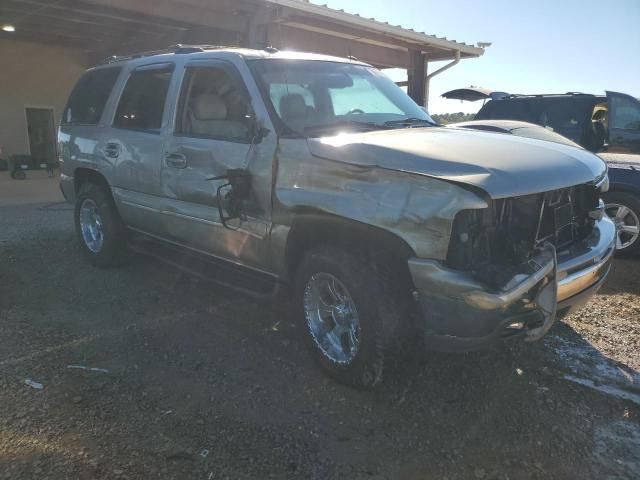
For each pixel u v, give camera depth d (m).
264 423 3.15
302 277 3.65
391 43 13.89
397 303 3.26
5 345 4.02
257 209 3.85
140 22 11.88
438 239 2.95
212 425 3.12
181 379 3.61
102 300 4.96
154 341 4.15
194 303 4.90
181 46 4.85
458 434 3.10
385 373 3.33
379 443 3.01
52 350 3.97
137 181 5.01
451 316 2.97
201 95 4.33
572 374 3.77
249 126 3.92
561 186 3.23
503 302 2.84
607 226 3.93
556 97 8.67
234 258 4.18
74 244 6.88
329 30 12.38
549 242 3.30
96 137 5.57
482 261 2.99
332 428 3.13
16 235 7.38
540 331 3.13
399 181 3.10
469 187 2.89
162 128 4.70
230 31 11.88
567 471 2.81
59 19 12.02
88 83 6.01
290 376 3.67
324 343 3.63
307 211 3.52
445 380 3.65
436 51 15.15
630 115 8.27
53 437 2.95
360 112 4.30
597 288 3.67
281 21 11.35
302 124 3.87
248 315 4.64
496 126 4.97
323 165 3.43
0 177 14.84
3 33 14.40
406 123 4.30
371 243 3.34
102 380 3.57
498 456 2.92
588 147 8.27
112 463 2.76
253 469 2.77
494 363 3.89
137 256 6.17
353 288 3.31
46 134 16.23
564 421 3.23
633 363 3.92
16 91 15.41
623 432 3.14
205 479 2.69
